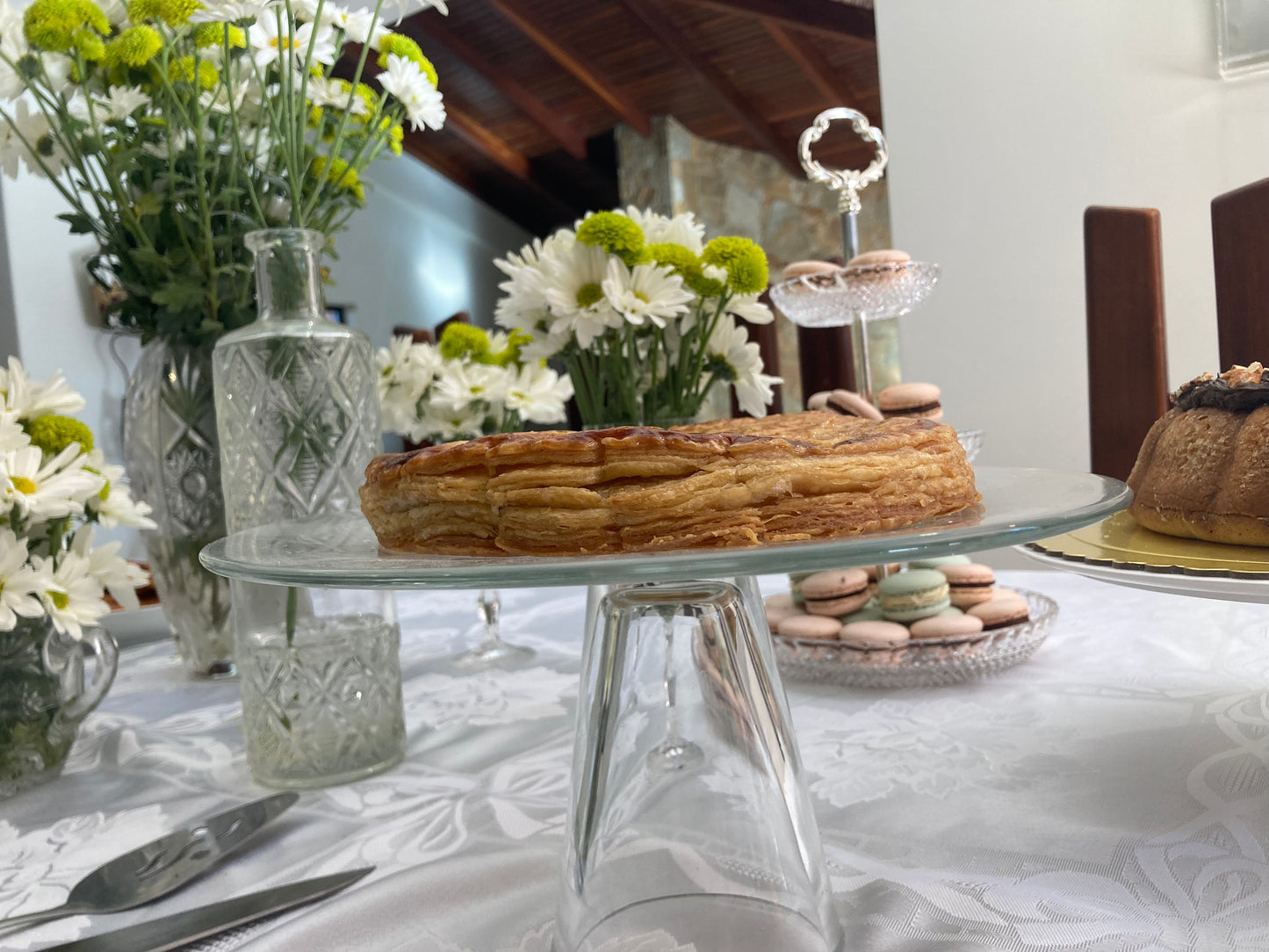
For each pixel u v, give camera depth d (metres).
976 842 0.53
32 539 0.76
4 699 0.70
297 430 0.75
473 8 5.18
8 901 0.55
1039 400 1.92
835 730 0.73
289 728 0.69
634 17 5.25
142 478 0.97
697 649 0.47
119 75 0.85
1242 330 1.19
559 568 0.37
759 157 6.82
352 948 0.47
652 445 0.50
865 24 4.96
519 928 0.48
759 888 0.44
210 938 0.48
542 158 7.02
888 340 6.10
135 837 0.63
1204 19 1.71
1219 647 0.82
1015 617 0.81
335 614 0.70
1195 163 1.75
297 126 0.83
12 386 0.80
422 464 0.52
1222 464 0.60
